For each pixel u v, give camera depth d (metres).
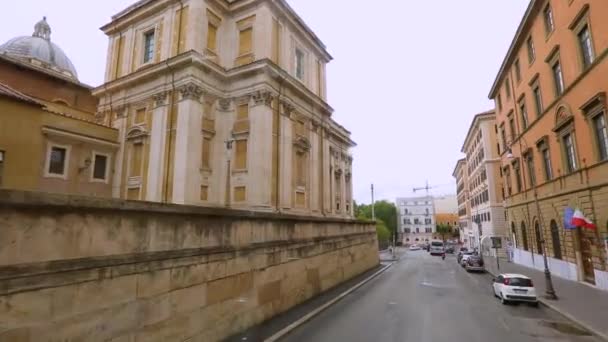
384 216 100.50
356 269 25.12
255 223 11.52
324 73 32.59
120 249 6.60
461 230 81.56
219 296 9.34
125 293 6.59
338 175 36.47
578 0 19.30
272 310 12.19
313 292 16.20
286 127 24.42
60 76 27.84
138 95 24.03
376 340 9.95
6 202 4.88
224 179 22.70
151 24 25.23
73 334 5.62
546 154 25.41
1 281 4.78
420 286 21.58
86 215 6.02
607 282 17.56
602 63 17.02
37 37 40.38
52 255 5.45
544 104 24.62
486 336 10.59
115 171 23.77
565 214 20.77
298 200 25.78
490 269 30.66
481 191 52.56
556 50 22.14
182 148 20.75
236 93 23.58
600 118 17.80
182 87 21.67
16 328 4.90
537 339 10.41
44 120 19.23
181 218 8.20
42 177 19.14
